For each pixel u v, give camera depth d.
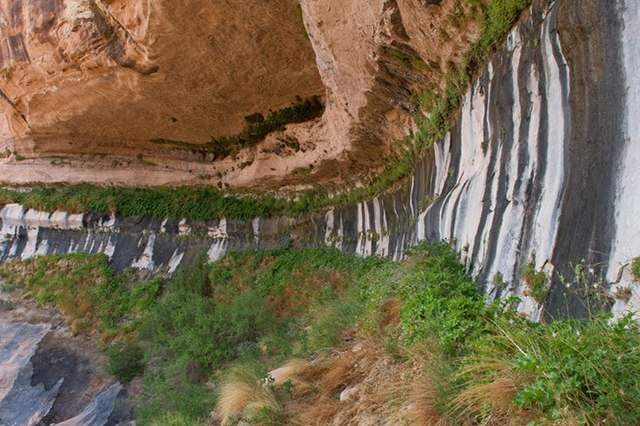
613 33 3.82
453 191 7.32
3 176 23.78
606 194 3.73
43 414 13.95
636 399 2.55
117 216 21.67
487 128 6.37
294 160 16.27
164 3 11.75
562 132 4.48
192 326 13.01
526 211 4.88
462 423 3.53
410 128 10.44
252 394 6.55
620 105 3.72
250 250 18.11
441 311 5.11
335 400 5.66
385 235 12.64
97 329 17.55
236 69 14.25
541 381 2.89
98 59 15.26
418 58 8.34
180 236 20.19
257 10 11.74
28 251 23.08
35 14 16.23
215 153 20.14
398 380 4.86
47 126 20.64
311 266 14.92
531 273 4.40
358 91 10.38
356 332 7.44
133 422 11.77
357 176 14.65
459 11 6.61
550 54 4.75
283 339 10.52
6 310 19.70
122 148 21.58
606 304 3.46
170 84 15.44
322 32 9.41
